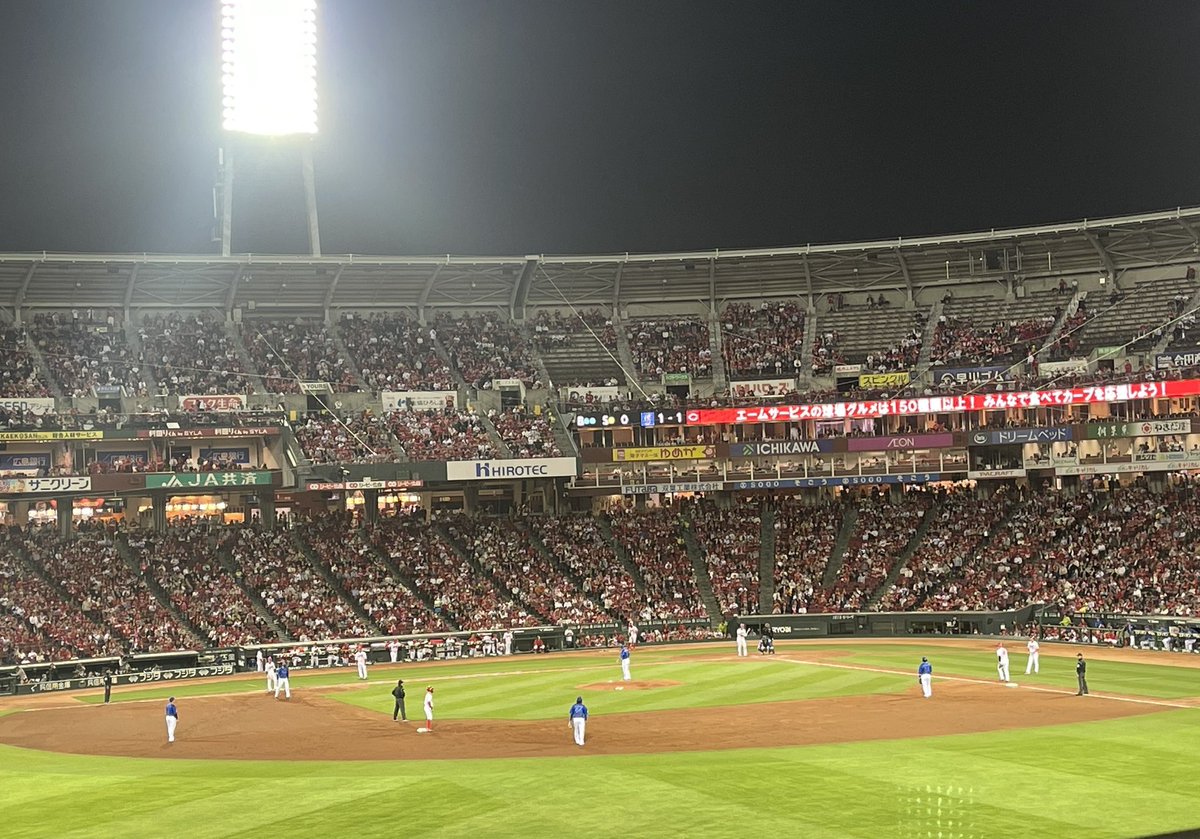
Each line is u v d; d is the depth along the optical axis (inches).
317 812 980.6
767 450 3289.9
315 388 3363.7
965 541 3154.5
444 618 2935.5
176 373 3284.9
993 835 856.3
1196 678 1915.6
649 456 3307.1
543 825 906.7
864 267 3693.4
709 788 1030.4
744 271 3727.9
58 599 2743.6
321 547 3125.0
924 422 3292.3
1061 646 2600.9
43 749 1501.0
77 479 2832.2
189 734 1604.3
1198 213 3221.0
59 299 3366.1
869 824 889.5
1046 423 3193.9
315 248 3415.4
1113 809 932.0
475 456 3193.9
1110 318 3415.4
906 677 2001.7
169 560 2965.1
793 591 3110.2
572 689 1995.6
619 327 3769.7
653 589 3139.8
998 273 3636.8
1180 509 2984.7
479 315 3764.8
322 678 2439.7
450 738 1457.9
